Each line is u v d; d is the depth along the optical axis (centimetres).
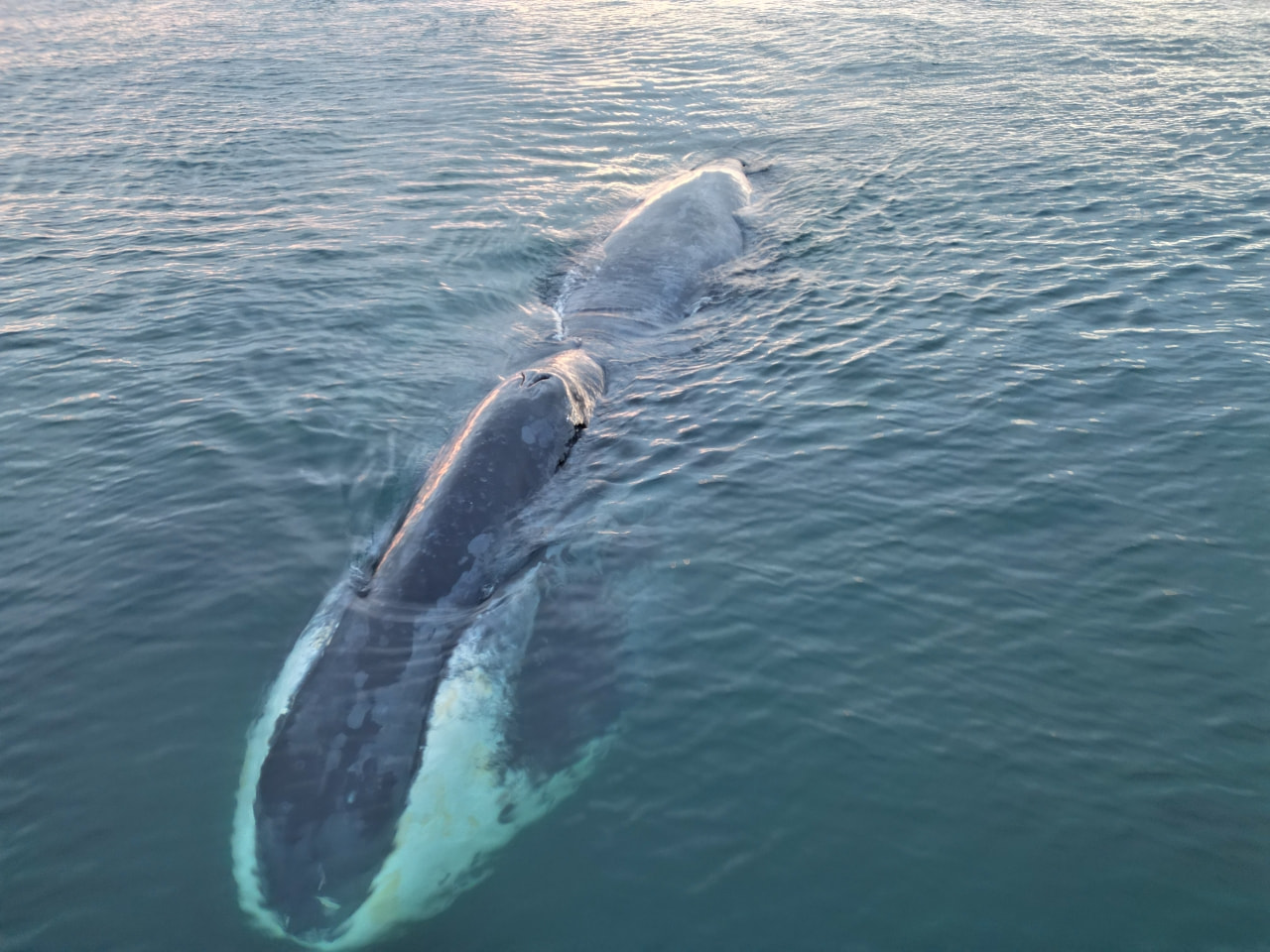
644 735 643
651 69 2766
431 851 574
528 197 1814
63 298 1370
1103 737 616
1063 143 1847
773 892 531
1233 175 1596
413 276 1459
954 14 3209
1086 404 984
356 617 748
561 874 553
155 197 1806
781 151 2005
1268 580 737
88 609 775
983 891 523
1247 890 514
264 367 1169
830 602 748
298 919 541
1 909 538
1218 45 2525
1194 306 1166
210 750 643
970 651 692
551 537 845
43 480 946
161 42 3275
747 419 1021
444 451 971
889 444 947
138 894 549
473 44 3155
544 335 1299
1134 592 734
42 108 2444
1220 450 891
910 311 1229
